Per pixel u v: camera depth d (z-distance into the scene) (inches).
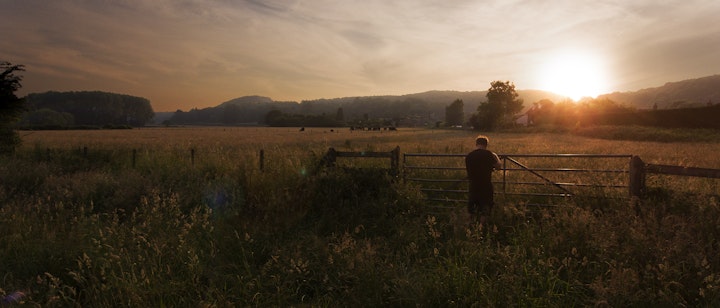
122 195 314.3
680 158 593.9
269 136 2097.7
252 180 331.9
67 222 249.9
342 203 291.6
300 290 171.0
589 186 278.5
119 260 174.2
